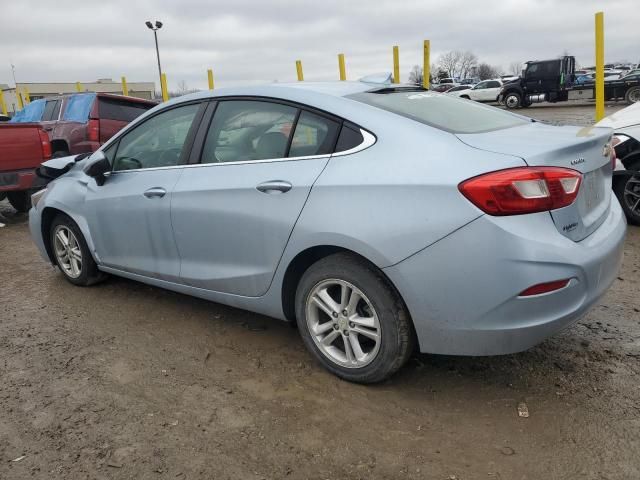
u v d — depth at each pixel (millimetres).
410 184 2666
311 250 3059
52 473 2463
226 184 3383
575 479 2346
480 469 2426
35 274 5395
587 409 2828
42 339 3844
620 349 3443
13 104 42312
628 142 5836
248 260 3352
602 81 9594
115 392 3123
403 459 2504
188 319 4125
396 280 2730
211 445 2635
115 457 2561
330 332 3158
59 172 5246
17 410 2961
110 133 10508
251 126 3424
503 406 2887
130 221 4039
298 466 2479
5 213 9133
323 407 2924
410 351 2930
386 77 3797
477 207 2510
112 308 4383
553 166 2592
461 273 2564
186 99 3852
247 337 3795
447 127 2947
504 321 2566
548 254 2496
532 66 28094
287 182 3088
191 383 3207
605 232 2932
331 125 3074
